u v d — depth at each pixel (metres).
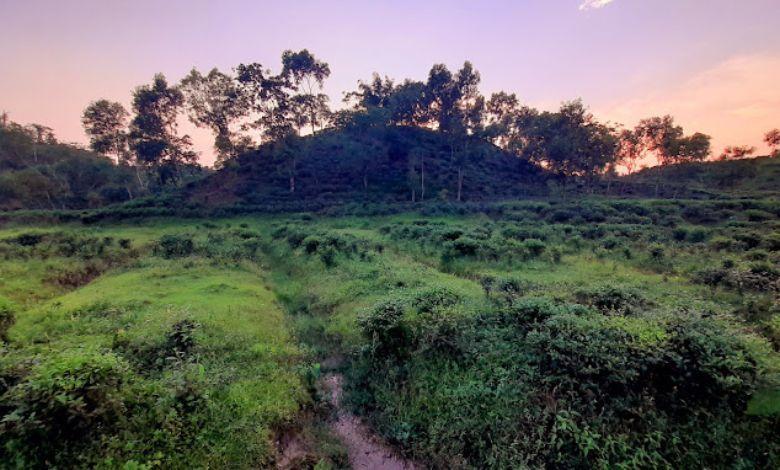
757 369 5.48
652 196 55.44
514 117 73.50
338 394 8.01
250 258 20.53
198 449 5.34
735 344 5.85
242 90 54.44
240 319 10.34
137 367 7.10
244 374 7.62
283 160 57.31
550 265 16.61
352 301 12.27
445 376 7.29
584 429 5.58
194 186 53.44
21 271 14.88
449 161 67.06
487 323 8.37
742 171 55.12
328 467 5.92
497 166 71.00
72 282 15.38
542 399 6.35
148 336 8.38
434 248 20.47
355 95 67.06
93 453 4.74
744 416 5.40
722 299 10.82
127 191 53.97
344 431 6.96
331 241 20.39
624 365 5.92
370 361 8.53
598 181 66.69
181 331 8.23
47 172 50.12
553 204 44.41
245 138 55.97
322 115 59.31
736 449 5.13
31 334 8.96
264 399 6.88
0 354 5.66
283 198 49.34
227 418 6.03
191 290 12.94
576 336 6.65
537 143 66.31
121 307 10.71
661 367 5.87
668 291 11.48
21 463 4.33
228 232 28.72
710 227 29.50
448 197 52.47
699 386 5.64
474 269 16.48
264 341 9.37
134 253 20.61
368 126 58.97
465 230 26.88
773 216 31.11
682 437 5.36
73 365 5.14
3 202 43.59
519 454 5.59
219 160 53.94
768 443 5.12
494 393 6.57
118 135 52.53
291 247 22.78
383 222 38.81
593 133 54.16
